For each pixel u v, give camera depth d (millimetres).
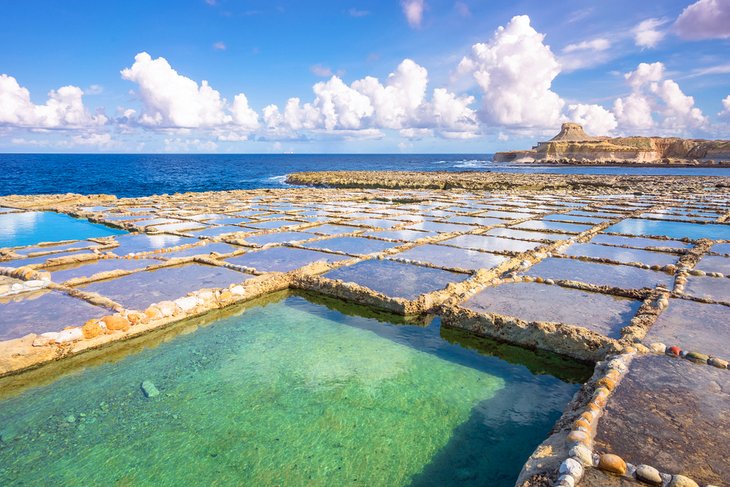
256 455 3365
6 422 3834
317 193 24344
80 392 4316
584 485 2598
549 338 5027
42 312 5926
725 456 2846
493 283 6957
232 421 3799
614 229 11906
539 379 4566
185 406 4035
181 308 6105
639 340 4691
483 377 4590
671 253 9125
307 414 3887
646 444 2975
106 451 3434
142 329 5641
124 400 4156
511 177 39344
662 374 3936
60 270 8070
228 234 10984
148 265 8406
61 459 3346
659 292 6152
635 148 103188
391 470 3201
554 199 20031
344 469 3211
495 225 12359
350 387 4355
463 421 3803
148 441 3547
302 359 4965
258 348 5254
